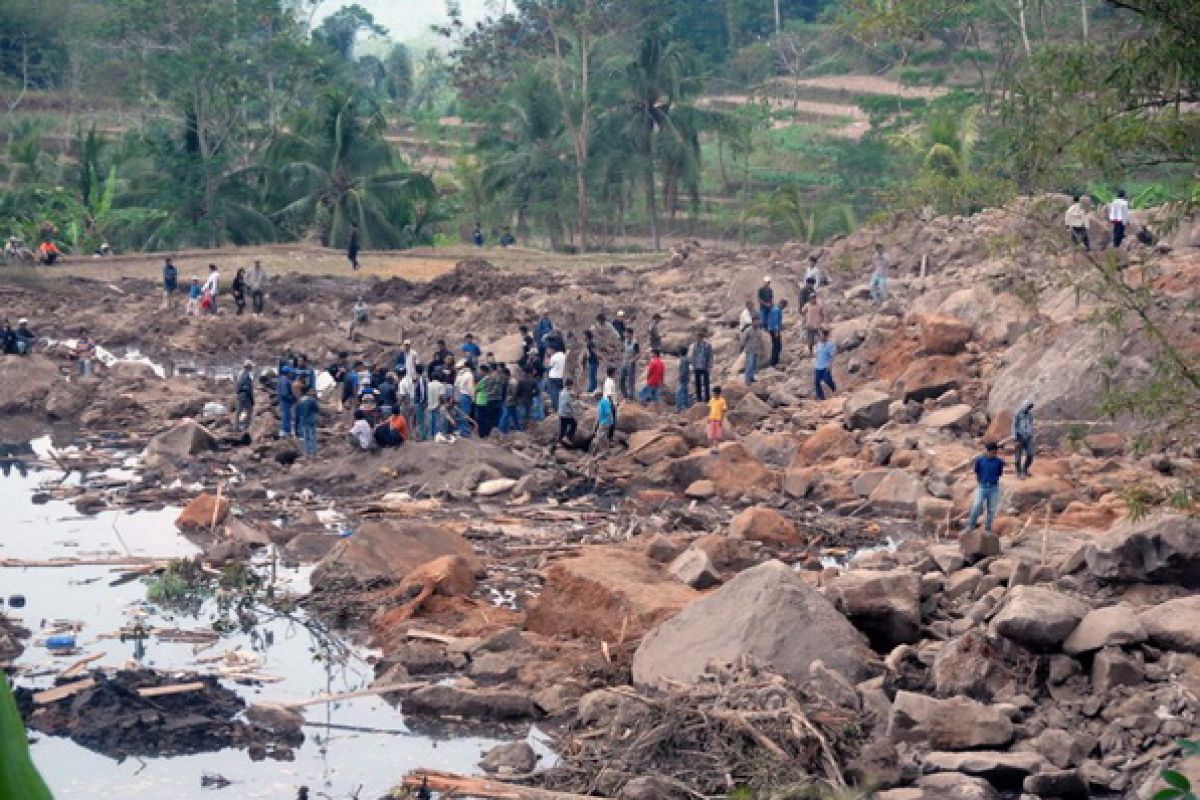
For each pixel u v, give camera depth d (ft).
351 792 66.44
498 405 152.66
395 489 132.26
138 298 250.57
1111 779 64.90
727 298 210.18
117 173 345.51
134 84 346.33
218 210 330.95
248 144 369.30
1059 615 73.67
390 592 97.09
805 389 168.04
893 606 80.84
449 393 151.02
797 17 550.77
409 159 485.15
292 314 236.22
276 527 118.42
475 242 342.03
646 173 351.46
